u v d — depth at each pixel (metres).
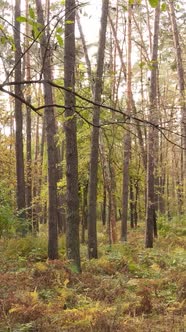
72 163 9.52
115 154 17.80
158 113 4.28
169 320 6.61
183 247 14.77
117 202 24.03
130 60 17.25
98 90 5.86
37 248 11.85
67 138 9.48
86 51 15.07
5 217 12.34
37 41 2.45
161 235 19.38
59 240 13.39
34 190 24.03
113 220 16.23
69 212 9.56
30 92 11.79
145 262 11.32
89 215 12.14
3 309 6.61
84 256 12.52
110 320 6.30
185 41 27.22
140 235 20.81
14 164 19.92
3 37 2.75
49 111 11.02
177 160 30.20
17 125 15.17
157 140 14.20
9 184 18.72
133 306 7.13
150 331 6.06
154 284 8.47
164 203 29.67
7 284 8.03
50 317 6.36
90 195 12.20
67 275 8.70
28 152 21.70
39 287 8.11
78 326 6.10
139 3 2.90
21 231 13.48
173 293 8.10
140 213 33.25
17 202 14.96
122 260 10.84
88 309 6.61
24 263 10.41
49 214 11.26
